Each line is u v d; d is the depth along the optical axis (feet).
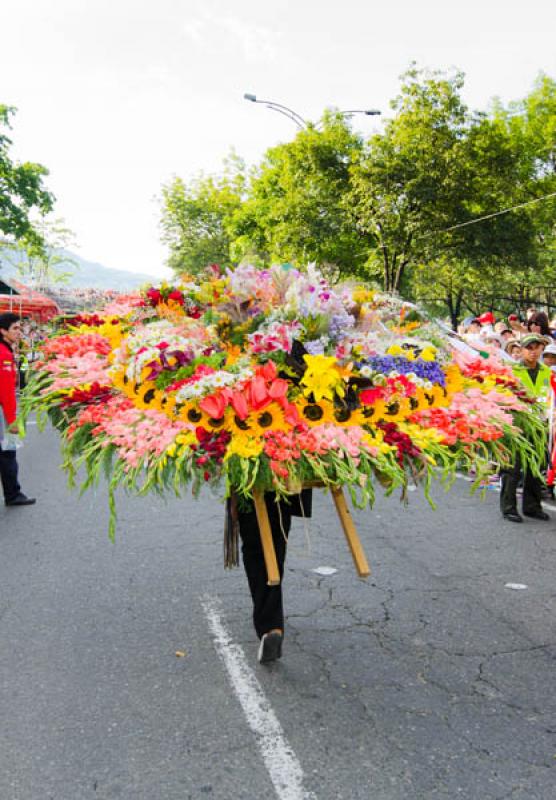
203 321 12.78
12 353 24.36
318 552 18.95
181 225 152.87
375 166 86.07
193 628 13.93
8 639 13.50
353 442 10.74
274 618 11.96
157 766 9.42
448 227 88.17
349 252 99.60
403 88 85.81
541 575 17.37
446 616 14.66
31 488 27.81
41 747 9.88
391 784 9.03
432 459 11.09
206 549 19.13
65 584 16.51
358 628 14.01
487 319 42.32
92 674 12.05
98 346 13.62
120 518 22.59
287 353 11.26
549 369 23.56
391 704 11.03
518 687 11.64
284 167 103.60
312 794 8.83
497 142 89.10
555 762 9.53
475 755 9.66
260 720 10.53
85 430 12.13
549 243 127.95
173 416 11.04
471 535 20.92
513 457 12.91
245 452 10.25
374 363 11.76
